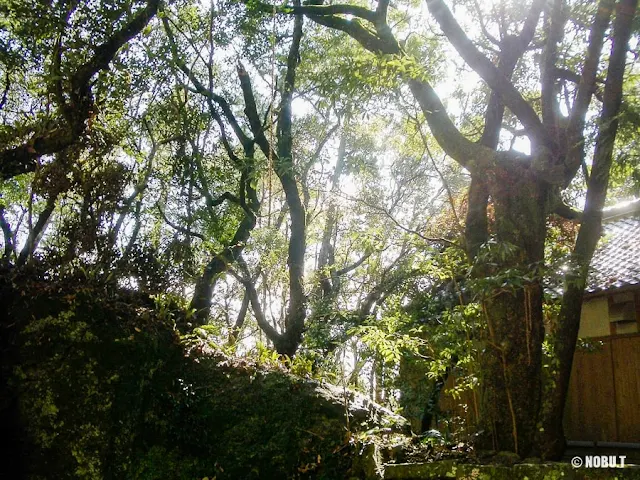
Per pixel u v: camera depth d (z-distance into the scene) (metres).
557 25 6.04
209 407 5.90
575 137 5.48
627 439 9.66
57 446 5.76
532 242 5.40
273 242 11.45
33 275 6.48
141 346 6.05
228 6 11.17
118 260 7.42
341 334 10.35
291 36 11.96
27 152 7.24
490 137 6.51
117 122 9.22
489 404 5.34
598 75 6.61
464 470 4.72
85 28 7.98
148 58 10.32
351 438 5.53
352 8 7.76
